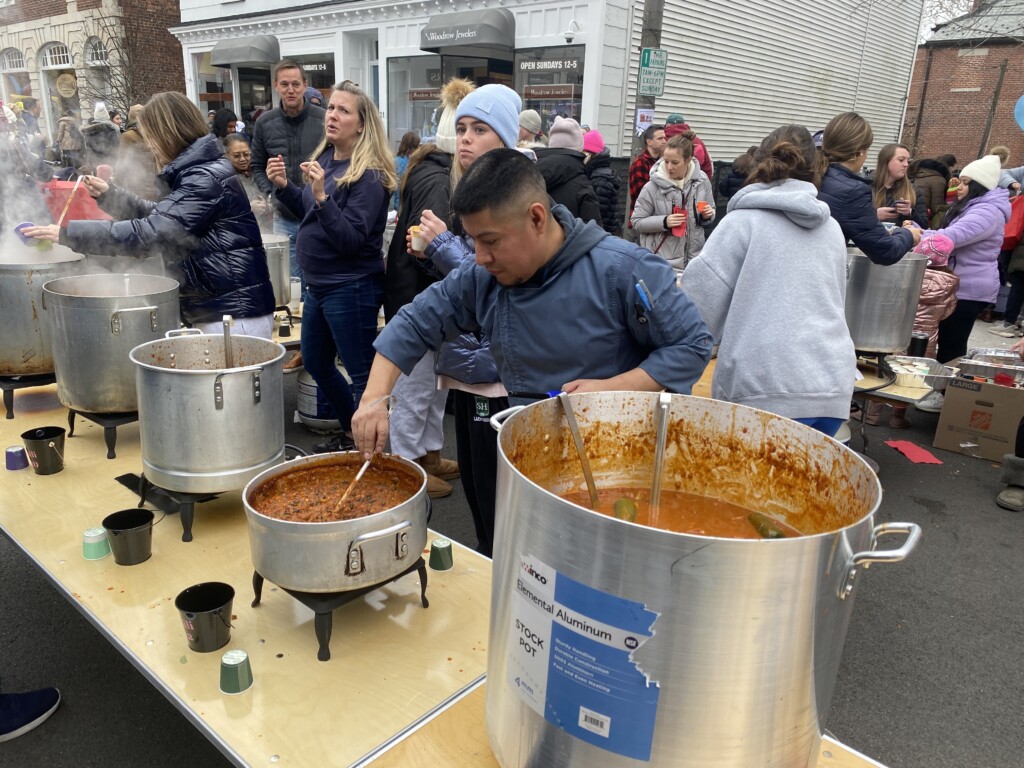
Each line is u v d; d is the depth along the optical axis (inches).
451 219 96.0
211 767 72.8
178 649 47.8
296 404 166.7
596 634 27.9
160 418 58.9
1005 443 152.1
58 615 96.0
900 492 139.1
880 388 135.1
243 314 112.1
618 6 300.4
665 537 25.3
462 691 44.5
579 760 30.3
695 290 84.4
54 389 97.3
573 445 44.4
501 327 57.6
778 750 29.4
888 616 100.9
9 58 492.7
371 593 54.9
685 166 192.4
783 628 26.8
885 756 76.7
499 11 314.5
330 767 38.3
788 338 80.9
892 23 526.9
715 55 371.9
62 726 77.9
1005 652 93.9
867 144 109.3
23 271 83.7
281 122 191.0
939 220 255.6
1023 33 595.5
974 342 249.4
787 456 41.9
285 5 411.2
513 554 31.2
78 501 67.3
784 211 80.2
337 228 104.4
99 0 482.0
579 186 120.3
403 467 56.2
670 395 44.5
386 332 61.0
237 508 67.5
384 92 382.9
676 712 27.8
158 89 511.8
